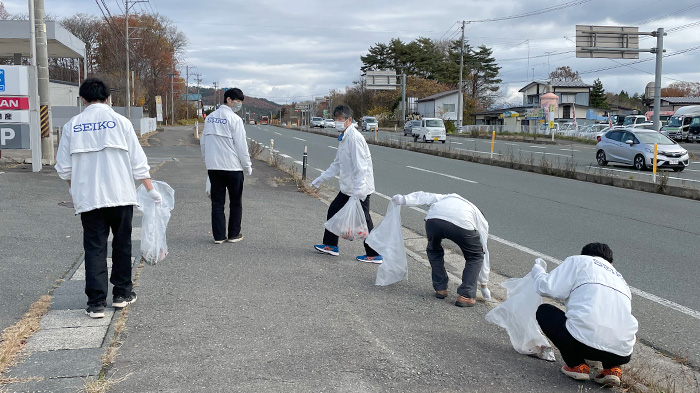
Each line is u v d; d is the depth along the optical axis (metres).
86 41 75.44
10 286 5.10
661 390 3.83
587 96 73.75
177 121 86.12
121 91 59.31
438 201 5.65
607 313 3.72
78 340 4.02
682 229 9.72
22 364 3.61
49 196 9.89
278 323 4.61
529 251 8.06
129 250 4.67
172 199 5.47
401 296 5.64
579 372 3.93
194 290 5.31
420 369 3.94
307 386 3.56
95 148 4.35
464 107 71.75
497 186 15.30
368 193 6.82
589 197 13.56
